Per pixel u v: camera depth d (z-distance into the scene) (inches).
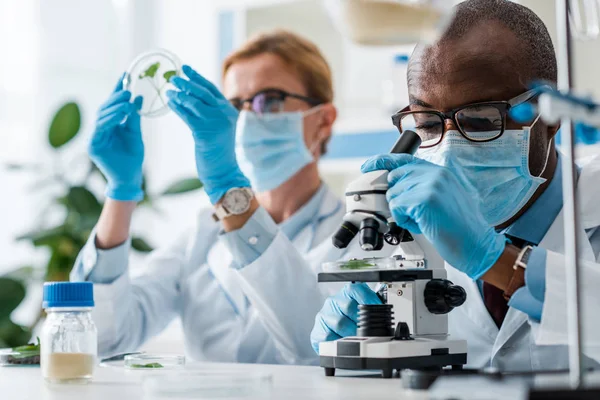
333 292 92.7
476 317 73.5
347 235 53.9
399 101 130.6
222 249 107.7
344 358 53.1
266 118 108.6
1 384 54.9
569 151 38.1
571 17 45.7
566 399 35.0
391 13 41.3
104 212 93.9
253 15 151.9
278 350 98.2
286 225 107.2
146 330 105.5
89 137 90.4
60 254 128.5
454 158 65.4
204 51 166.1
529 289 53.8
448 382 38.6
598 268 59.2
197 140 86.0
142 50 179.5
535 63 67.6
